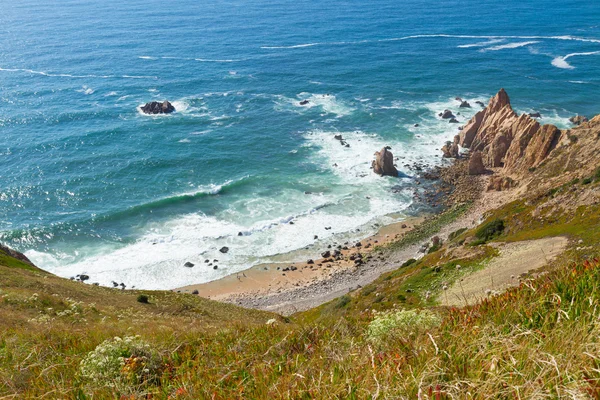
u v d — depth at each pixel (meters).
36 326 22.66
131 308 38.22
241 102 136.62
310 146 108.81
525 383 5.44
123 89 146.88
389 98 136.88
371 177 95.00
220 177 96.00
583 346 6.00
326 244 76.25
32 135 112.50
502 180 85.88
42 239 76.81
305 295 64.06
